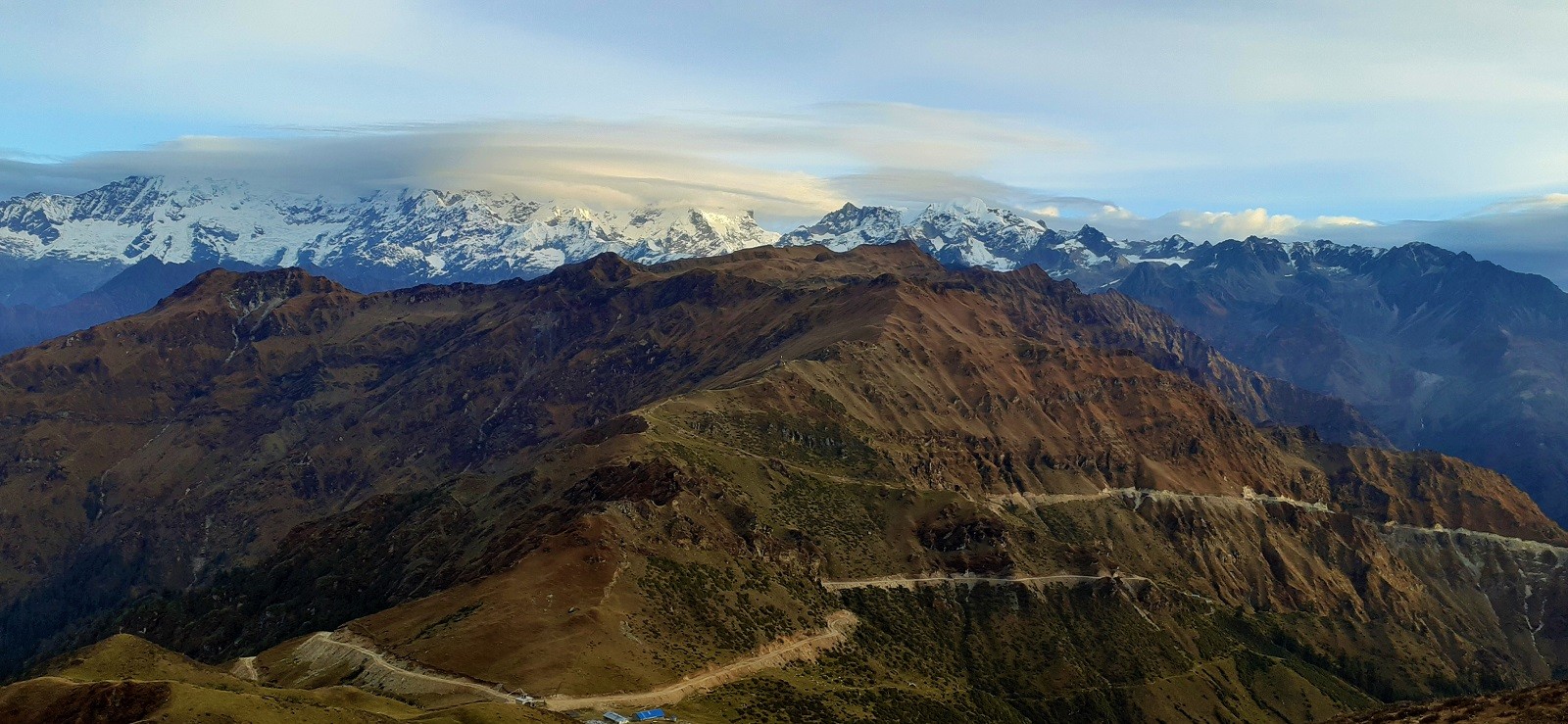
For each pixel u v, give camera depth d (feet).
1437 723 513.04
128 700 573.33
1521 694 522.47
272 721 568.82
